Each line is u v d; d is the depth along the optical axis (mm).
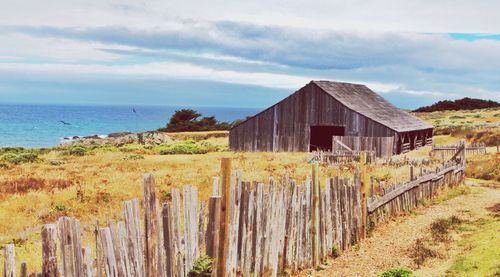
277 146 59688
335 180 14938
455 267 12555
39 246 14125
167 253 9102
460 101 148250
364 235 16625
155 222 8875
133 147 67438
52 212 18391
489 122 95125
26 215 18422
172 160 43875
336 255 14719
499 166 34938
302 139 58438
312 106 57969
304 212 13352
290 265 12734
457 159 30172
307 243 13445
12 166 38000
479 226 17656
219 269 10000
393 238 16812
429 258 13891
